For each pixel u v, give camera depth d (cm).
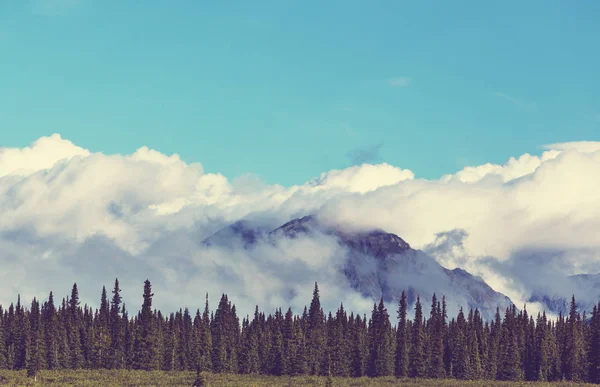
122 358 19438
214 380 17062
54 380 16438
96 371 18288
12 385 15375
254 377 18612
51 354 18625
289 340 19438
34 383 15762
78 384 15762
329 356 18662
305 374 19100
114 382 16212
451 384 18088
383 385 17625
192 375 17988
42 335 18888
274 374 19325
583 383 18712
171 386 15738
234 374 19138
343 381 18050
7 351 19500
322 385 17088
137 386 15625
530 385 18138
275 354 19512
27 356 18312
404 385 17800
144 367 19288
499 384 18325
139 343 19538
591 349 19162
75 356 19138
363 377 19400
